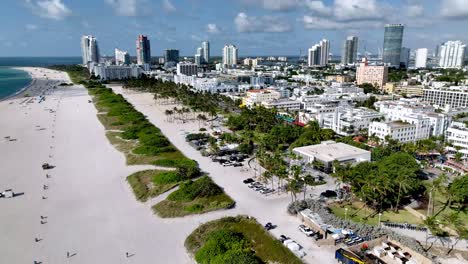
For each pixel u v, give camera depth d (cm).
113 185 13362
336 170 13225
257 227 10012
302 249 8981
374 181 11050
